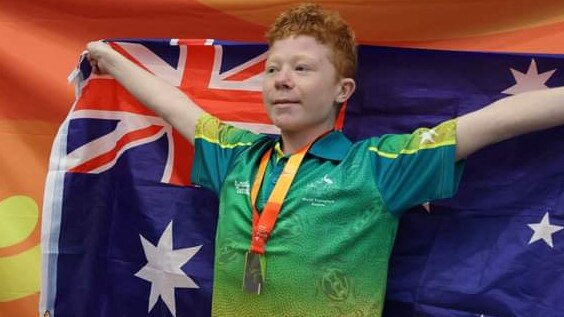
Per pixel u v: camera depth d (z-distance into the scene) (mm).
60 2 2676
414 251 2246
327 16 2125
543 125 1926
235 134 2230
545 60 2186
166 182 2512
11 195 2705
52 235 2568
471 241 2199
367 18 2420
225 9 2553
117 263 2539
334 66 2088
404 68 2318
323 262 1929
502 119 1922
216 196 2459
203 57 2506
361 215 1968
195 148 2246
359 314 1942
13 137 2711
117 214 2547
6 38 2709
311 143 2072
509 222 2178
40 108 2709
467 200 2215
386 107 2332
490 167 2203
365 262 1959
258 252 1951
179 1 2584
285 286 1927
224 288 2021
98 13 2662
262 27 2535
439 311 2205
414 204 1979
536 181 2166
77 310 2557
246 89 2471
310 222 1952
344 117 2365
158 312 2490
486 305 2162
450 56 2275
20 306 2697
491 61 2238
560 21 2271
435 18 2373
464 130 1940
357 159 2027
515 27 2314
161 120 2518
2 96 2715
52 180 2570
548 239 2139
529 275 2143
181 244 2480
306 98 2021
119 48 2547
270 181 2045
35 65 2705
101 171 2561
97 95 2551
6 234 2693
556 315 2109
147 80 2375
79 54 2695
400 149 1993
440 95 2285
